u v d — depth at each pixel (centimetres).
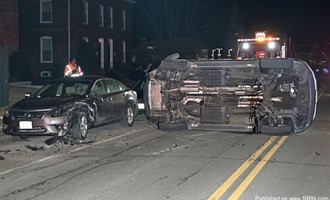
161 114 1105
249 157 1005
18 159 1017
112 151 1092
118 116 1423
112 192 752
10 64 2912
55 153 1077
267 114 1033
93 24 3966
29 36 3762
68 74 1802
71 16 3691
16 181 830
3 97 1836
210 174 860
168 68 1087
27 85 2645
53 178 848
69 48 3659
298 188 767
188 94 1082
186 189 763
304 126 1034
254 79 1049
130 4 4550
